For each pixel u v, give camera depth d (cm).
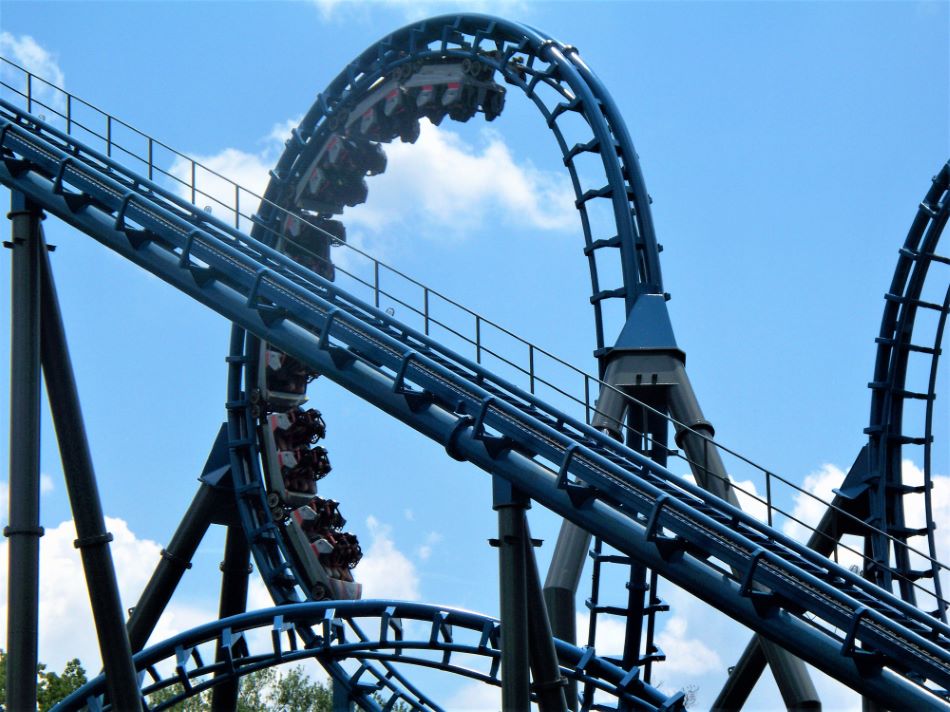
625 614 3841
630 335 3891
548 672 3152
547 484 2873
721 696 4122
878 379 4491
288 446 4800
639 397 3888
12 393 3356
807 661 2598
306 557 4712
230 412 4803
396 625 4281
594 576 3909
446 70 4653
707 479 3712
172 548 4612
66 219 3494
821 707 3525
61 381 3444
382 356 3088
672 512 2730
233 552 4756
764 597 2627
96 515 3378
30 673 3192
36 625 3228
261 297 3291
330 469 4875
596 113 4156
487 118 4725
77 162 3450
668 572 2734
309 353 3184
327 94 4966
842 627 2534
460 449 2975
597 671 3709
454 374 2978
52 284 3488
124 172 3522
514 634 2917
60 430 3416
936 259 4378
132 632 4509
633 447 3941
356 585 4784
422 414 3028
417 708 4331
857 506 4472
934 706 2464
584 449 2794
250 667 3969
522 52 4450
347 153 4869
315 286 3478
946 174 4294
